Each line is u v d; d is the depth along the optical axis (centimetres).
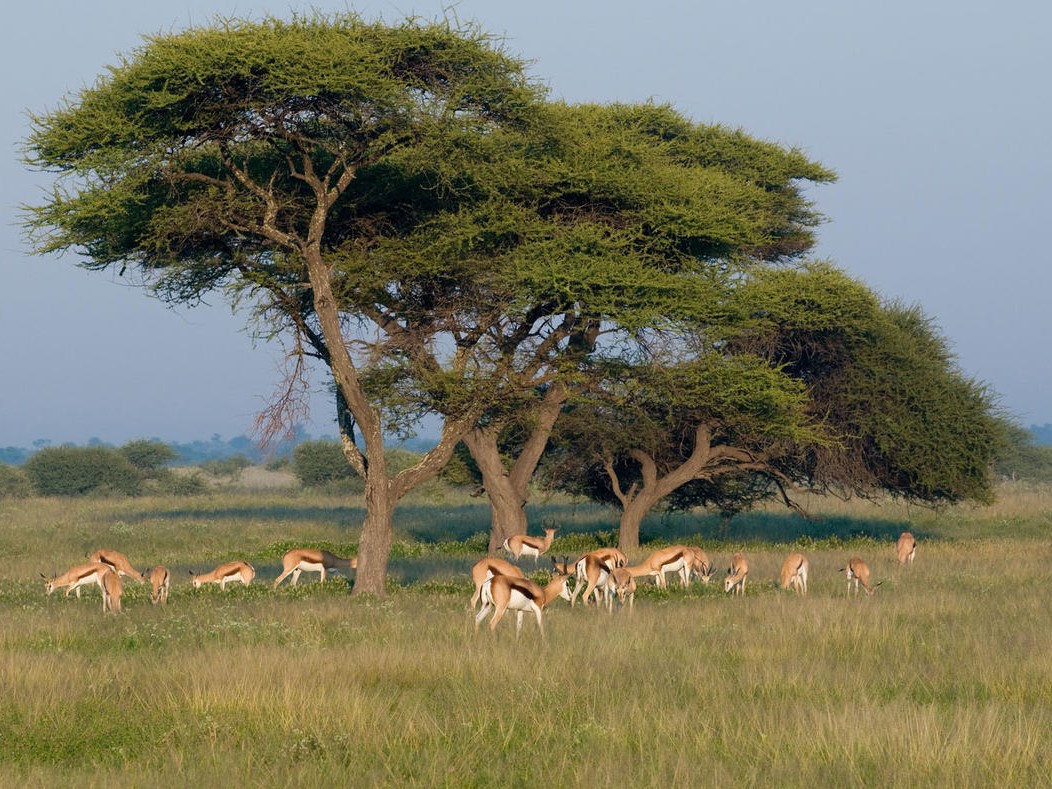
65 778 1786
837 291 6400
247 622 3406
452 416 4688
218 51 3856
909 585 4547
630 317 4634
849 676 2542
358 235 4891
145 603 4169
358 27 4306
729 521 8944
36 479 15300
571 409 6944
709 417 6066
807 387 6725
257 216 4538
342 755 1945
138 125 4081
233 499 13212
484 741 2011
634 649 2945
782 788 1695
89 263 4731
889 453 6925
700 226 5009
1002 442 7012
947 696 2417
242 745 1964
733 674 2617
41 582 4900
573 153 5012
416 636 3192
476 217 4741
